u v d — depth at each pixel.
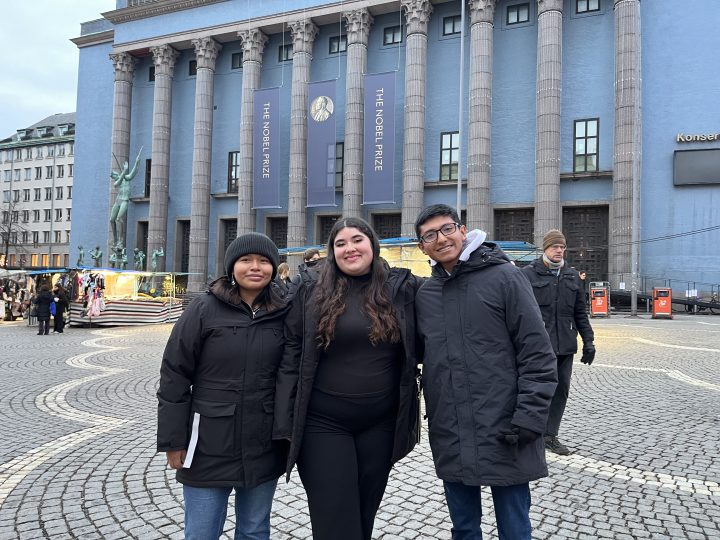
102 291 23.67
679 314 30.69
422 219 2.86
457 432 2.73
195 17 41.66
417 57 35.38
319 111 37.78
